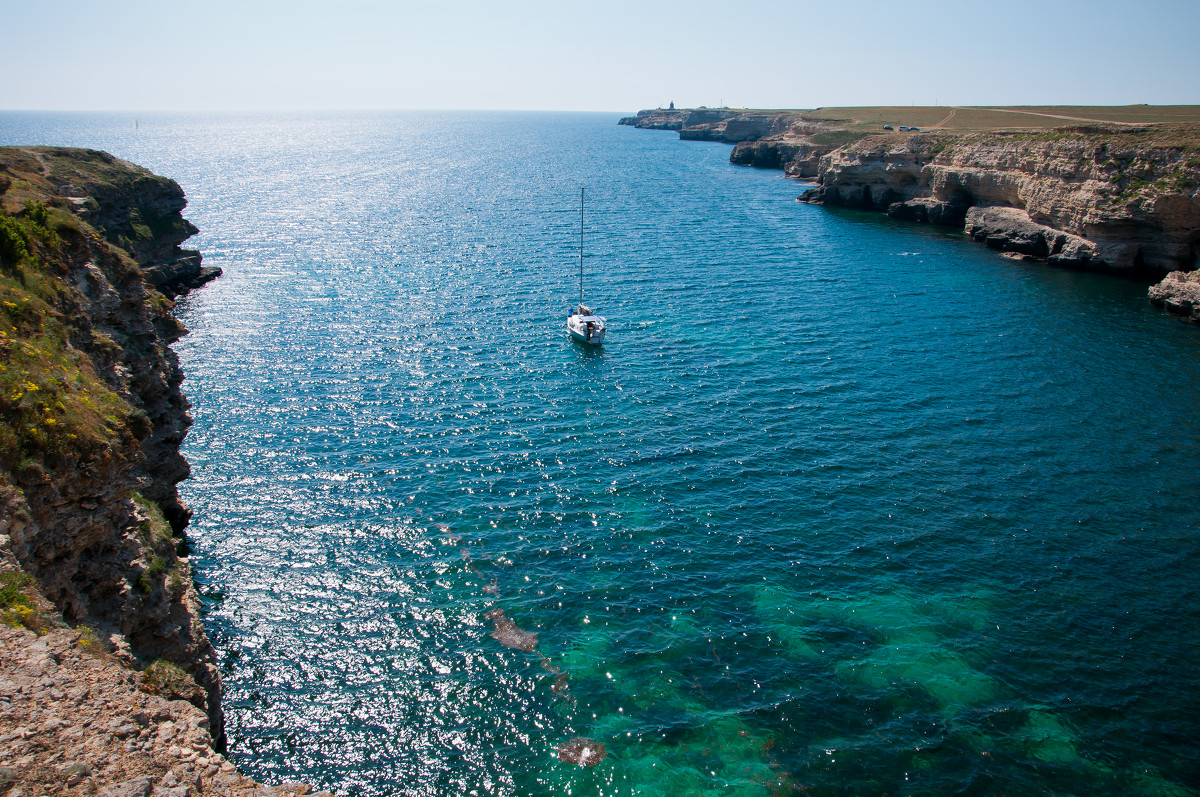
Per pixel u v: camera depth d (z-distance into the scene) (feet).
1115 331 224.74
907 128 536.83
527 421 160.97
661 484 136.36
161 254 260.01
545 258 316.19
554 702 88.79
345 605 104.47
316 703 88.53
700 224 406.00
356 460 143.33
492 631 99.96
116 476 68.74
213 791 37.37
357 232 374.84
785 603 105.70
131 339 108.27
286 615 102.42
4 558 51.47
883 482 137.69
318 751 82.43
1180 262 274.77
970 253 337.52
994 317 239.50
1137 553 117.50
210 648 85.30
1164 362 199.11
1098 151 292.61
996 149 365.81
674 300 255.70
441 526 122.72
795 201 502.79
